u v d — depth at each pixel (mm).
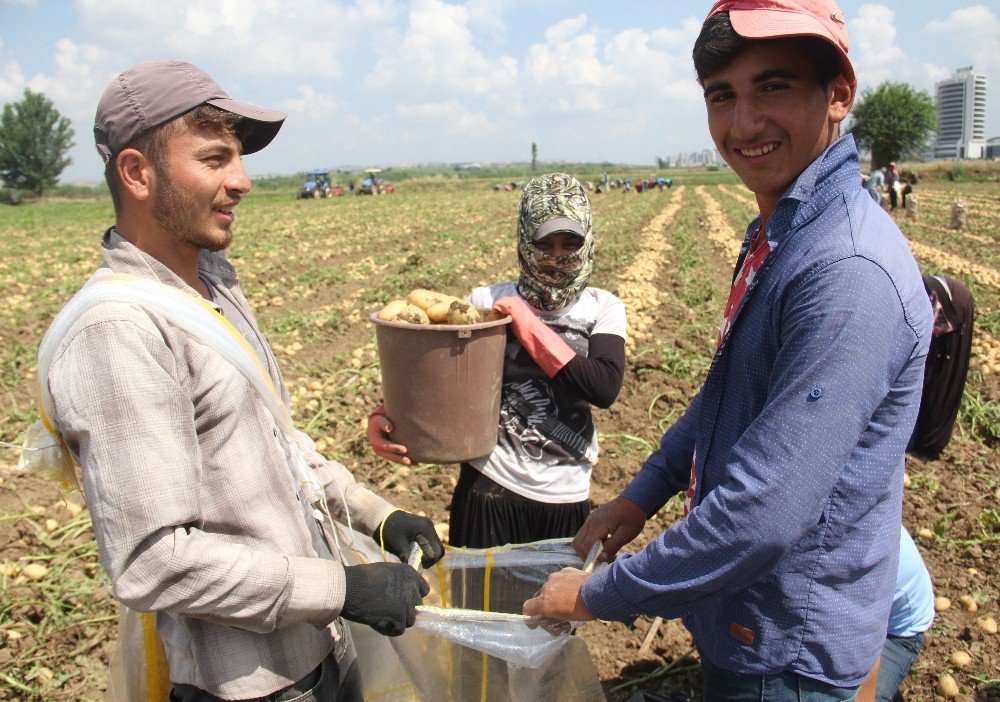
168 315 1605
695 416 2279
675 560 1643
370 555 2254
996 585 3996
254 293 12500
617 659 3486
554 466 2662
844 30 1629
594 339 2680
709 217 29672
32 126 87438
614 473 5312
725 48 1623
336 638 1990
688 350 8234
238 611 1600
